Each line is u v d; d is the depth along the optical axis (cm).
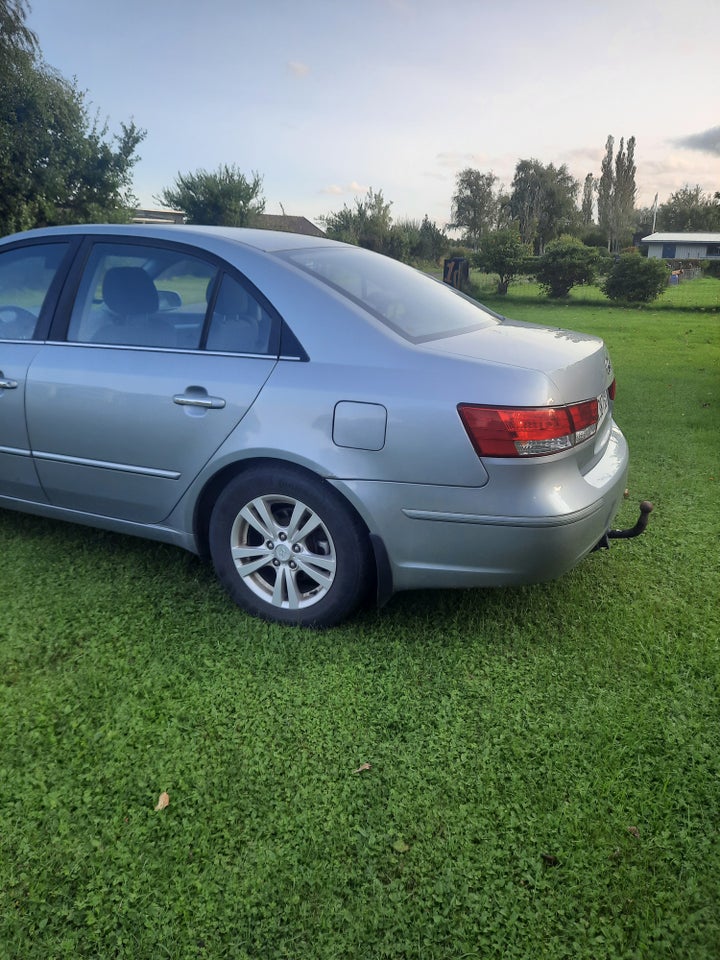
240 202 3512
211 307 303
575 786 216
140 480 316
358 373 269
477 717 248
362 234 3800
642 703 254
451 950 169
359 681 267
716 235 6375
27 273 355
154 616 310
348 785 217
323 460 270
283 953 169
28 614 311
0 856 194
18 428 344
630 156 6800
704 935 172
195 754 230
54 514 359
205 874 188
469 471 256
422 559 271
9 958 168
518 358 269
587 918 177
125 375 310
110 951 170
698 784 217
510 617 310
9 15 2545
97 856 194
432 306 322
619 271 2080
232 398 285
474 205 8031
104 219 2864
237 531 304
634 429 637
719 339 1283
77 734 239
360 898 182
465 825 203
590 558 366
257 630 300
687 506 443
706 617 309
